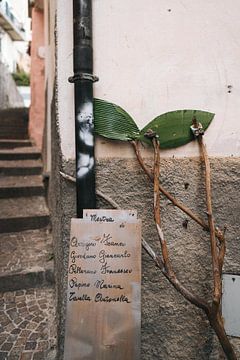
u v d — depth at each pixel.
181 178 1.64
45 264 2.81
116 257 1.43
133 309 1.42
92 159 1.55
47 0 3.89
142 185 1.64
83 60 1.52
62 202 1.66
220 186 1.63
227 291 1.65
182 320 1.67
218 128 1.64
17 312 2.32
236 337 1.65
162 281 1.65
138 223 1.45
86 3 1.52
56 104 1.71
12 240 3.33
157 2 1.59
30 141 6.61
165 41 1.61
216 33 1.61
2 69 12.04
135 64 1.61
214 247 1.46
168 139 1.62
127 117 1.60
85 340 1.40
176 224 1.64
